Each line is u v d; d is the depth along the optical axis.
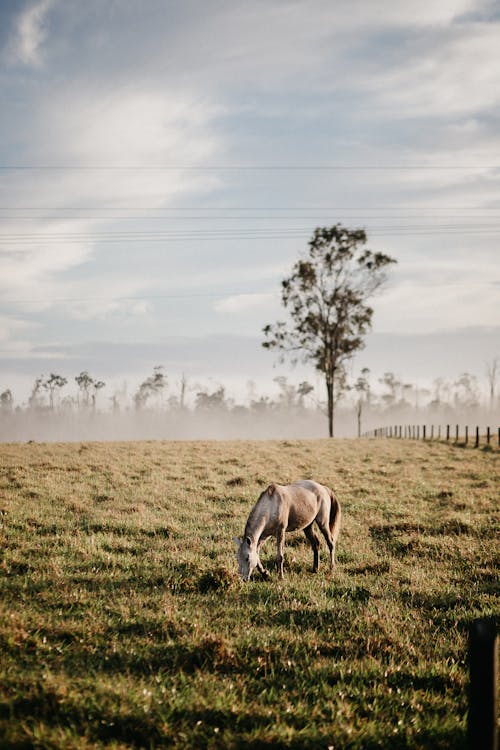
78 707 5.02
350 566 11.20
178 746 4.60
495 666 3.88
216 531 13.19
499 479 21.67
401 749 4.89
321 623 7.63
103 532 12.92
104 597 8.34
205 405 163.25
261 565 10.44
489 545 12.60
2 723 4.68
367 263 60.44
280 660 6.34
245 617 7.77
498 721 5.28
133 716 4.93
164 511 15.20
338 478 21.44
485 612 8.25
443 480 21.66
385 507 16.66
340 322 60.88
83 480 19.33
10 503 14.95
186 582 9.27
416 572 10.59
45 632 6.80
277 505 10.20
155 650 6.46
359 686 5.91
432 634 7.50
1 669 5.73
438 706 5.58
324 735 4.89
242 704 5.26
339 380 63.78
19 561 10.02
